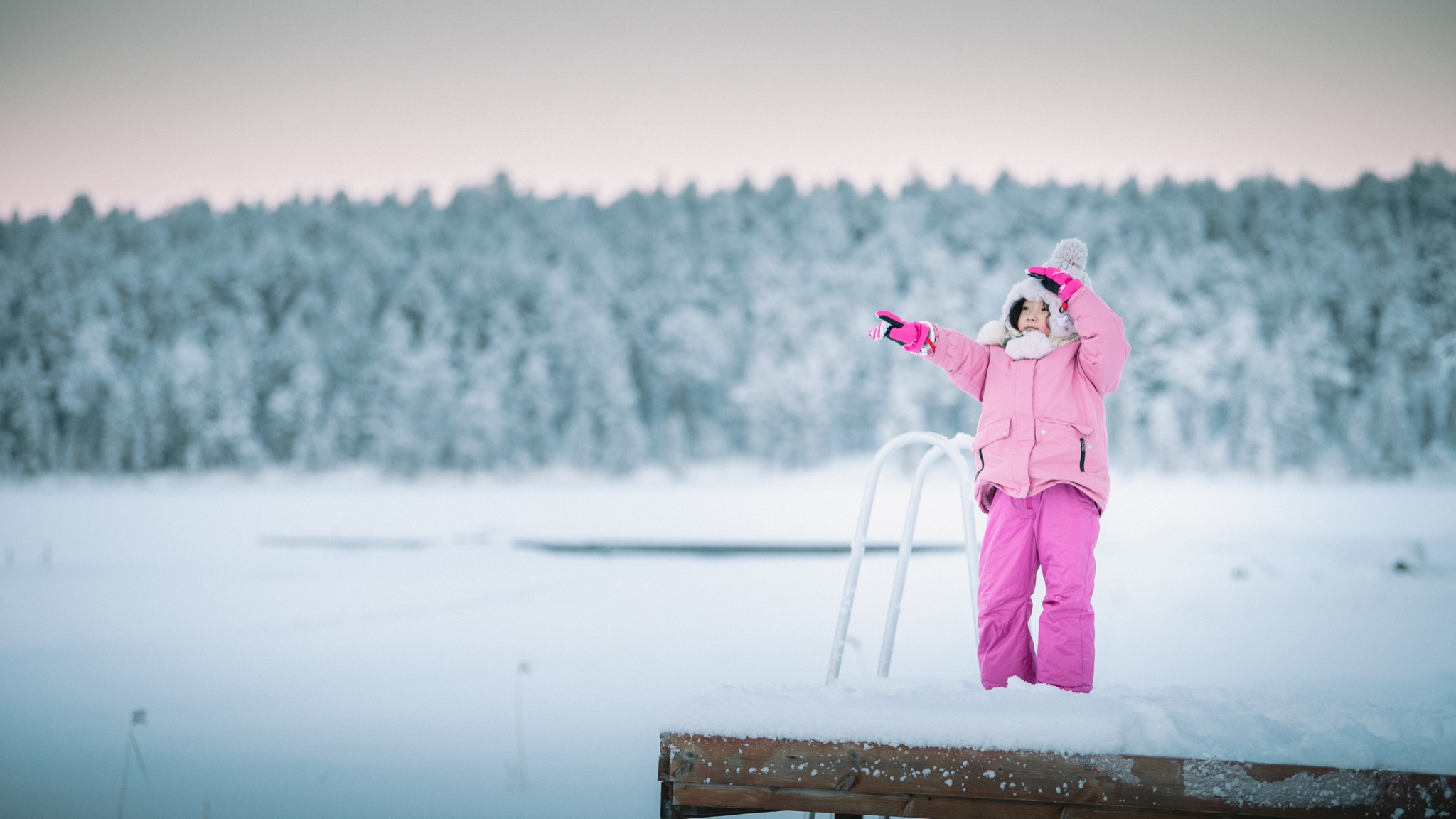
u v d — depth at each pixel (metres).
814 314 82.06
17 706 5.52
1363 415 67.94
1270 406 68.94
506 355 77.94
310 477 71.06
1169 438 67.62
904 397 71.06
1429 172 91.56
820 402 73.12
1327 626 7.78
